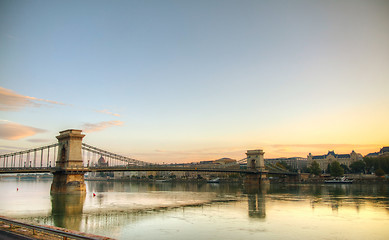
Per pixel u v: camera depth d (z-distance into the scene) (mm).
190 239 43844
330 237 44781
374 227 51219
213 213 67375
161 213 68062
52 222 58031
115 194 123188
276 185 189250
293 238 44250
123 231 49469
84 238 22781
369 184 179000
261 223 55188
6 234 28109
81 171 119000
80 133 121625
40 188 177125
